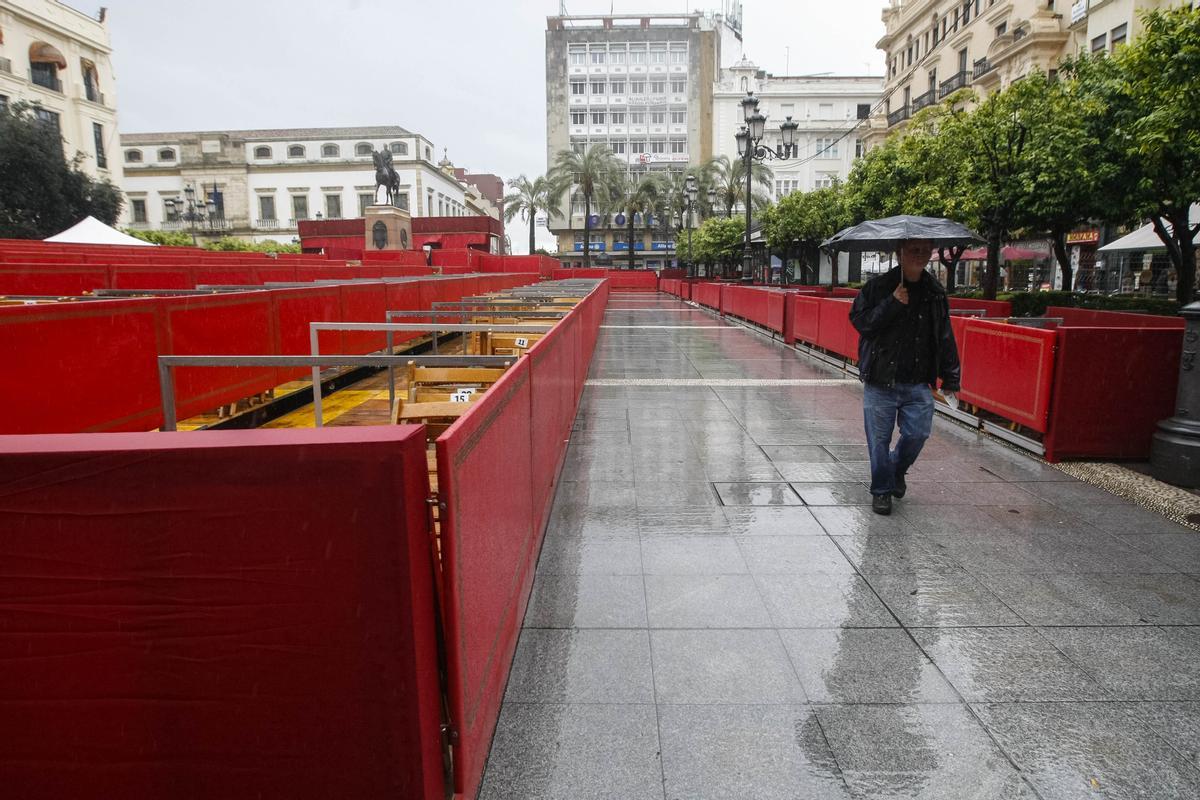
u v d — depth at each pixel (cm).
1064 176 1241
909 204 1677
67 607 145
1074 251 3059
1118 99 1226
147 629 147
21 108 3647
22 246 1756
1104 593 356
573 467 574
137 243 2361
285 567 146
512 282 2753
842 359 1122
